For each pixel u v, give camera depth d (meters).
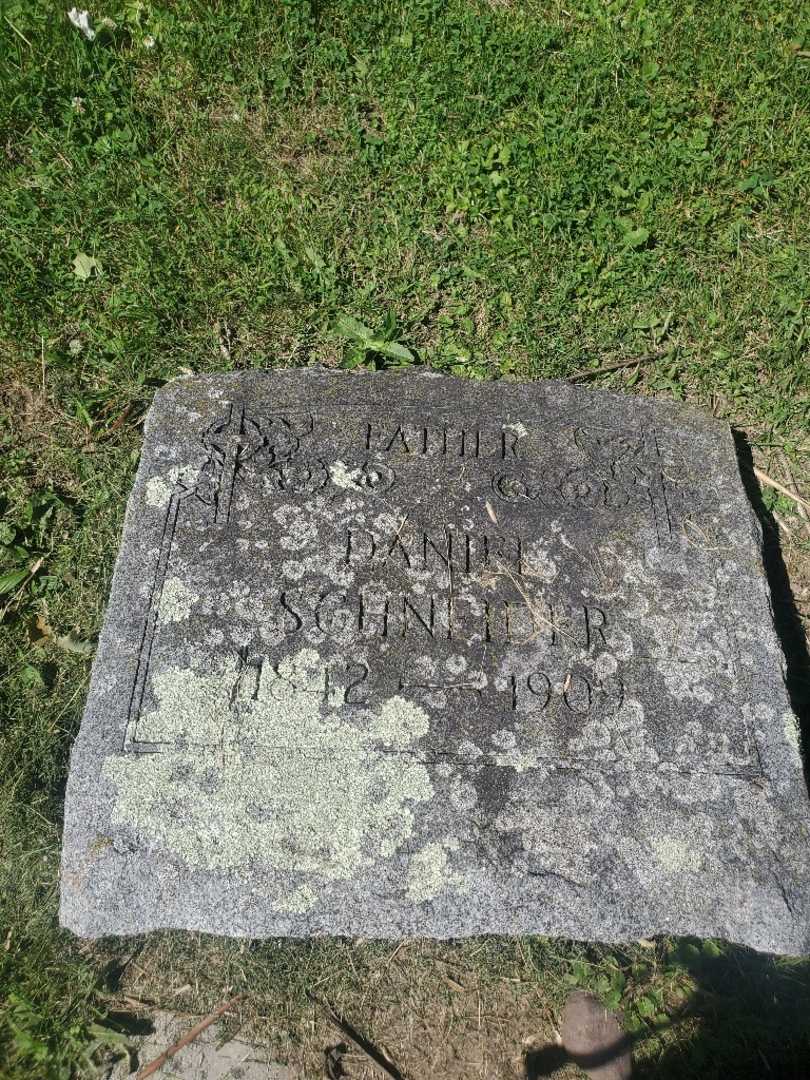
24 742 0.83
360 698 0.69
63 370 1.03
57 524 0.95
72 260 1.09
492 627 0.73
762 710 0.72
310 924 0.63
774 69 1.27
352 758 0.67
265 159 1.18
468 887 0.64
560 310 1.08
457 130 1.20
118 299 1.06
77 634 0.89
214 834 0.64
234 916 0.62
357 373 0.86
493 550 0.77
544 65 1.25
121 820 0.65
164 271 1.07
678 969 0.74
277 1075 0.71
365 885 0.63
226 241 1.10
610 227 1.13
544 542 0.77
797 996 0.74
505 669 0.71
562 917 0.63
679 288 1.10
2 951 0.73
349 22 1.27
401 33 1.28
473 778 0.67
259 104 1.23
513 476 0.81
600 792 0.67
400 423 0.83
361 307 1.07
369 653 0.71
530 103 1.22
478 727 0.69
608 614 0.74
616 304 1.09
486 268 1.10
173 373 1.04
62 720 0.85
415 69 1.24
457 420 0.83
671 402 0.86
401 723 0.69
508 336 1.06
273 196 1.14
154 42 1.25
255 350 1.05
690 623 0.74
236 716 0.68
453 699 0.70
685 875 0.65
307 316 1.06
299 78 1.25
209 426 0.82
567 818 0.66
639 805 0.67
